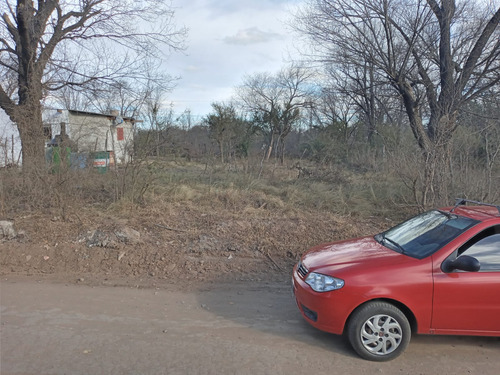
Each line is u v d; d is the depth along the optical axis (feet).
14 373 11.48
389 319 12.80
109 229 23.85
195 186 34.17
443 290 12.74
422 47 37.06
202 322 15.43
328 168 42.55
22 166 28.09
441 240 13.85
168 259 22.11
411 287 12.79
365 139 81.15
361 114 88.94
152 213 27.58
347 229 26.25
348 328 13.01
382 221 28.71
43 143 29.66
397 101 47.88
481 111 37.27
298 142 106.63
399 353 12.78
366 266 13.41
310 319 13.74
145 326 14.88
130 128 30.60
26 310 16.16
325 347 13.61
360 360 12.78
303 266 15.14
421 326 12.92
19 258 21.91
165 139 30.81
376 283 12.86
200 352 12.94
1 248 22.50
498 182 28.30
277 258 23.11
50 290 18.61
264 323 15.51
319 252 15.98
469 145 30.09
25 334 13.97
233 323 15.43
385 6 35.73
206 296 18.39
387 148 37.88
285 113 99.66
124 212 27.35
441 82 35.63
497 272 12.92
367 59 38.63
